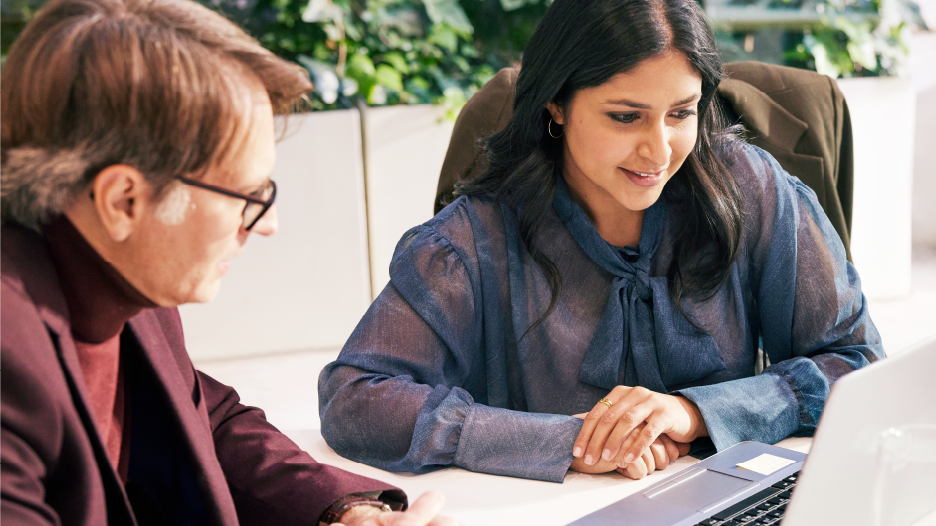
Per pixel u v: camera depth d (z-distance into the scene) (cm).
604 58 107
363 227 309
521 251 126
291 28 330
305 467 92
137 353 78
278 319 309
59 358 66
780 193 129
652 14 106
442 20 335
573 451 105
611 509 92
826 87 168
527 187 124
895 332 315
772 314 130
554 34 112
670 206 126
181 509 87
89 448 67
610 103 109
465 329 125
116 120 61
